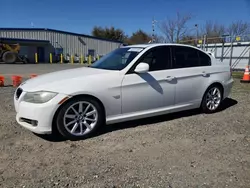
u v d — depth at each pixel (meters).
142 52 4.51
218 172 2.95
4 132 4.16
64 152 3.46
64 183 2.71
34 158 3.28
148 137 4.02
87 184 2.69
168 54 4.80
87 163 3.15
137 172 2.94
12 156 3.32
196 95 5.14
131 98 4.28
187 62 5.04
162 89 4.59
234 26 31.80
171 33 31.52
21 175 2.86
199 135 4.12
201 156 3.37
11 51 30.39
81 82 3.90
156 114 4.65
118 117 4.24
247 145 3.74
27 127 3.80
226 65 5.75
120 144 3.74
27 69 20.03
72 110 3.85
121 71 4.24
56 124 3.77
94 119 4.04
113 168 3.03
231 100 6.77
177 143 3.79
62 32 39.34
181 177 2.84
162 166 3.08
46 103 3.66
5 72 16.61
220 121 4.89
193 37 30.39
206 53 5.46
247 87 9.20
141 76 4.36
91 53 42.41
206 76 5.24
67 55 39.47
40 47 38.12
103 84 4.02
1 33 36.09
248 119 5.02
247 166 3.10
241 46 18.17
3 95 7.25
